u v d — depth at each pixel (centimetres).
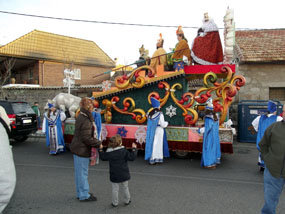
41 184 478
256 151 786
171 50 753
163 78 678
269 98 1106
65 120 795
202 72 664
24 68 2239
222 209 363
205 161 569
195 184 474
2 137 229
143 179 505
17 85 1811
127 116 734
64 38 2389
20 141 999
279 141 279
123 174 360
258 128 562
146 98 711
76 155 383
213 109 602
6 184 220
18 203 387
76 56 2308
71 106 834
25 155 744
